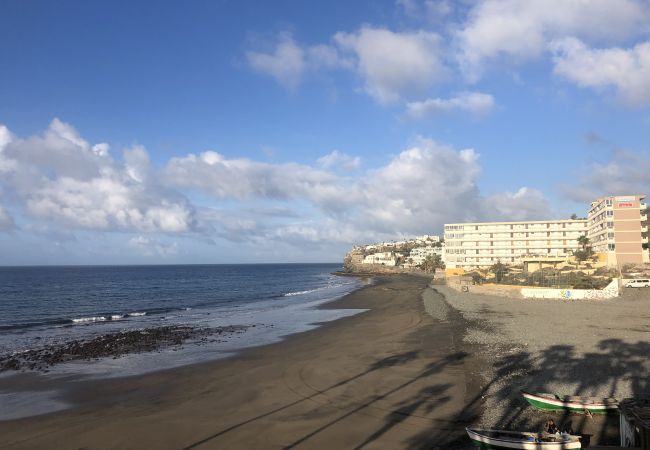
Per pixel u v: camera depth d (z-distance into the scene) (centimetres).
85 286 12512
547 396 1628
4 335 4116
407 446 1387
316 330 4019
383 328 3941
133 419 1709
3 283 14000
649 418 1149
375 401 1823
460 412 1661
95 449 1438
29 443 1506
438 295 7012
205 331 4053
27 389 2220
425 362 2477
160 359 2884
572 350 2592
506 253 12900
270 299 8219
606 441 1357
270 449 1394
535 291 5956
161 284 13600
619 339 2914
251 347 3241
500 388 1903
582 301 5347
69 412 1845
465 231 13250
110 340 3594
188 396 2008
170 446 1441
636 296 5431
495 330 3441
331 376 2244
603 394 1770
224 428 1580
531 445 1249
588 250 10412
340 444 1416
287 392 1995
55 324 4941
